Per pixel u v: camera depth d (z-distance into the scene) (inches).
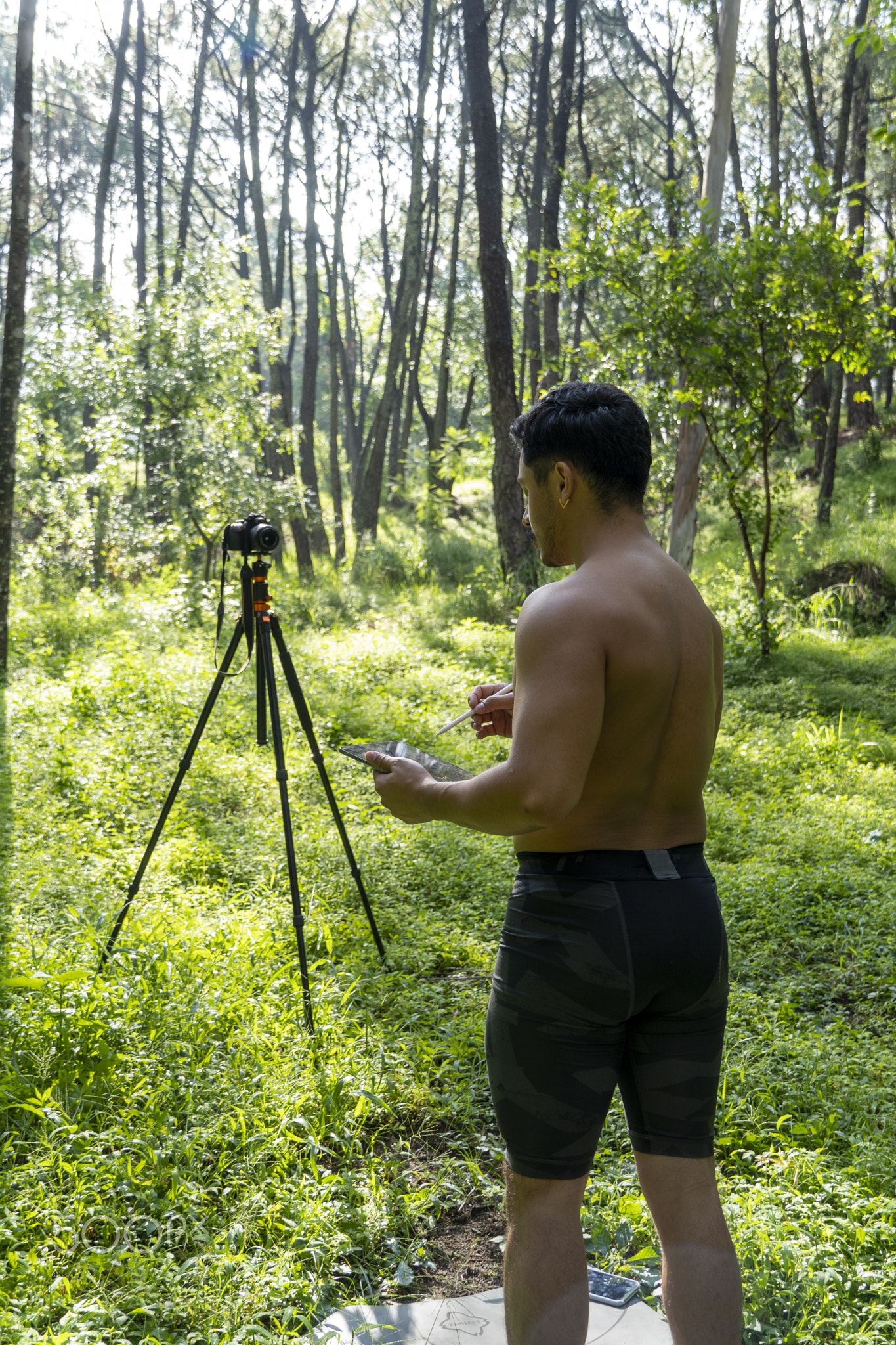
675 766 63.9
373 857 209.3
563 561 70.6
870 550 529.7
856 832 233.3
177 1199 99.5
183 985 138.2
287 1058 127.0
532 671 60.4
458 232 1028.5
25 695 322.7
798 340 401.4
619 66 1024.2
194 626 465.4
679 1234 63.4
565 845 63.1
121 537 532.7
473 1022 144.1
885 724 334.3
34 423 564.4
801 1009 157.8
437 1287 95.0
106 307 566.6
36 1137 107.2
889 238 397.7
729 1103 124.0
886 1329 85.2
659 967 61.2
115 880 186.5
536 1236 63.2
